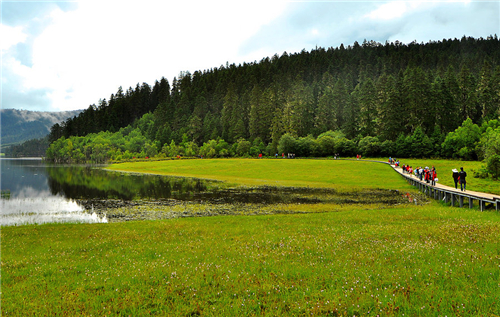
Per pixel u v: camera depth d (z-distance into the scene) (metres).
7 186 53.84
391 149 105.06
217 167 86.75
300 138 124.88
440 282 7.18
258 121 162.50
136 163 123.88
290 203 33.50
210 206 31.75
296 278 8.10
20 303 7.03
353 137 131.12
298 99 158.50
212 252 11.41
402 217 20.16
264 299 6.73
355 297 6.52
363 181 54.47
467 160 89.88
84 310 6.55
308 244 12.18
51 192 45.41
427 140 101.44
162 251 12.11
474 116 125.44
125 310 6.51
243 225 19.14
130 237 15.95
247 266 9.20
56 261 11.32
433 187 35.81
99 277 8.83
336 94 157.88
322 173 66.12
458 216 19.16
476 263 8.43
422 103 117.38
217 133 172.50
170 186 51.09
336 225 18.05
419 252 10.02
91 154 183.38
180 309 6.52
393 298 6.41
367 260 9.41
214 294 7.17
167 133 184.25
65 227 20.17
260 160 102.44
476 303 6.02
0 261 11.77
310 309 6.09
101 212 29.44
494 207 24.28
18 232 18.86
